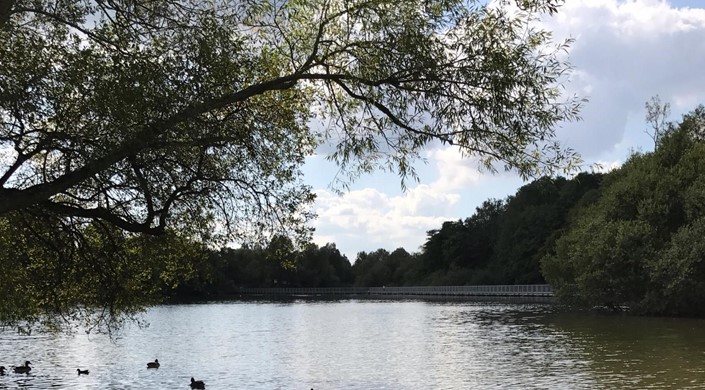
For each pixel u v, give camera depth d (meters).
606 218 55.75
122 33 9.20
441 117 8.91
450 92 8.76
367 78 9.25
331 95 10.80
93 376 27.17
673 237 48.56
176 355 34.00
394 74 8.90
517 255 119.44
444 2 8.80
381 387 23.84
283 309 87.44
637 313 53.50
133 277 12.97
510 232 126.62
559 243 59.00
